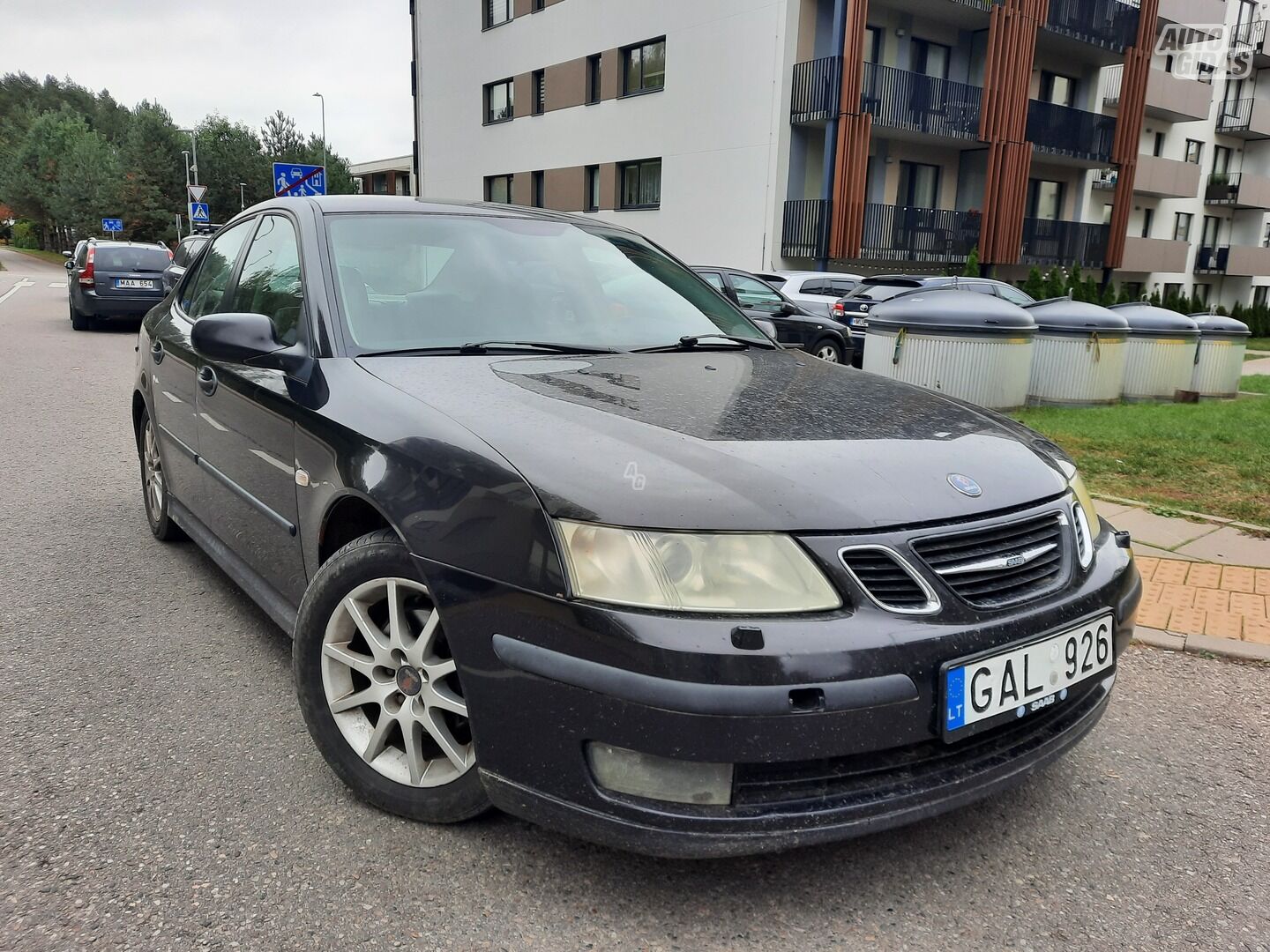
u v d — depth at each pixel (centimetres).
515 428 216
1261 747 294
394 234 314
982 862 227
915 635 188
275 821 234
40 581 404
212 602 383
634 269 355
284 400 275
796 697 179
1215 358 1109
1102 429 805
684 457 203
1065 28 2473
